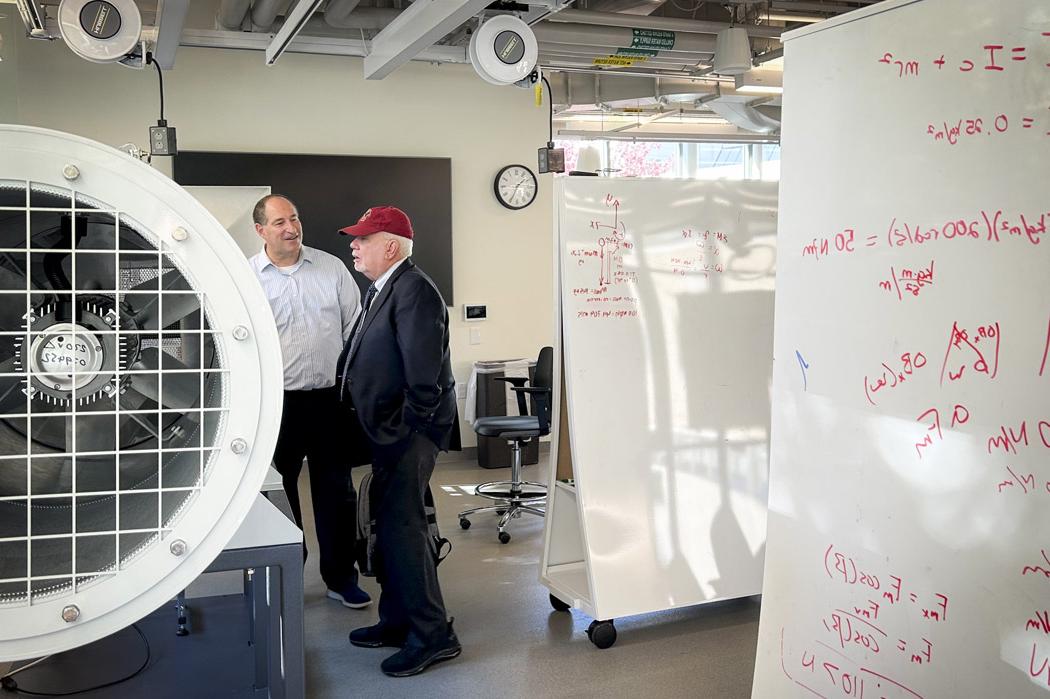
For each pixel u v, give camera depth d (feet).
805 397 6.35
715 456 12.50
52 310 5.64
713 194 12.51
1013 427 5.06
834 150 6.04
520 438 18.01
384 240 10.68
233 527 5.38
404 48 16.24
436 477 22.33
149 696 9.38
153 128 14.74
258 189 21.71
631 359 12.03
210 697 9.39
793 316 6.42
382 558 11.05
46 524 5.54
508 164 24.04
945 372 5.40
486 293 24.08
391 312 10.61
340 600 13.41
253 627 10.45
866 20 5.78
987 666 5.26
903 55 5.56
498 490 20.45
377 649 11.65
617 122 32.73
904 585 5.70
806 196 6.27
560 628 12.37
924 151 5.46
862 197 5.86
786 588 6.57
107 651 10.50
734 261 12.67
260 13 17.88
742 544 12.62
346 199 22.41
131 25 13.37
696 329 12.42
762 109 28.14
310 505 18.93
